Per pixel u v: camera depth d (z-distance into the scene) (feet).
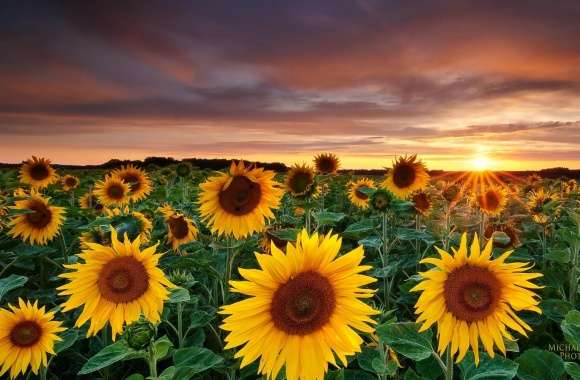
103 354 2.11
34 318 2.59
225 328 1.73
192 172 8.21
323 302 1.74
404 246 5.50
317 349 1.72
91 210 5.36
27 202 4.21
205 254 3.66
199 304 3.76
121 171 7.07
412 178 5.23
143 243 3.67
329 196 8.37
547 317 3.30
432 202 5.27
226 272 3.52
